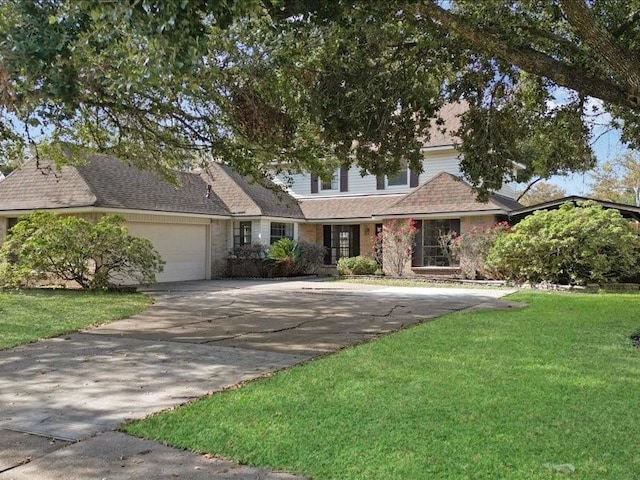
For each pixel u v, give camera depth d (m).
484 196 10.65
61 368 6.09
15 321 9.45
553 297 13.38
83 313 10.46
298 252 22.42
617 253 16.28
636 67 7.23
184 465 3.45
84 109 10.20
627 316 9.78
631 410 4.36
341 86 9.22
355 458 3.47
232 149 11.67
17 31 5.16
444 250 20.31
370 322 9.41
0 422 4.30
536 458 3.45
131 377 5.66
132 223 18.28
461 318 9.53
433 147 22.11
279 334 8.26
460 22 7.36
